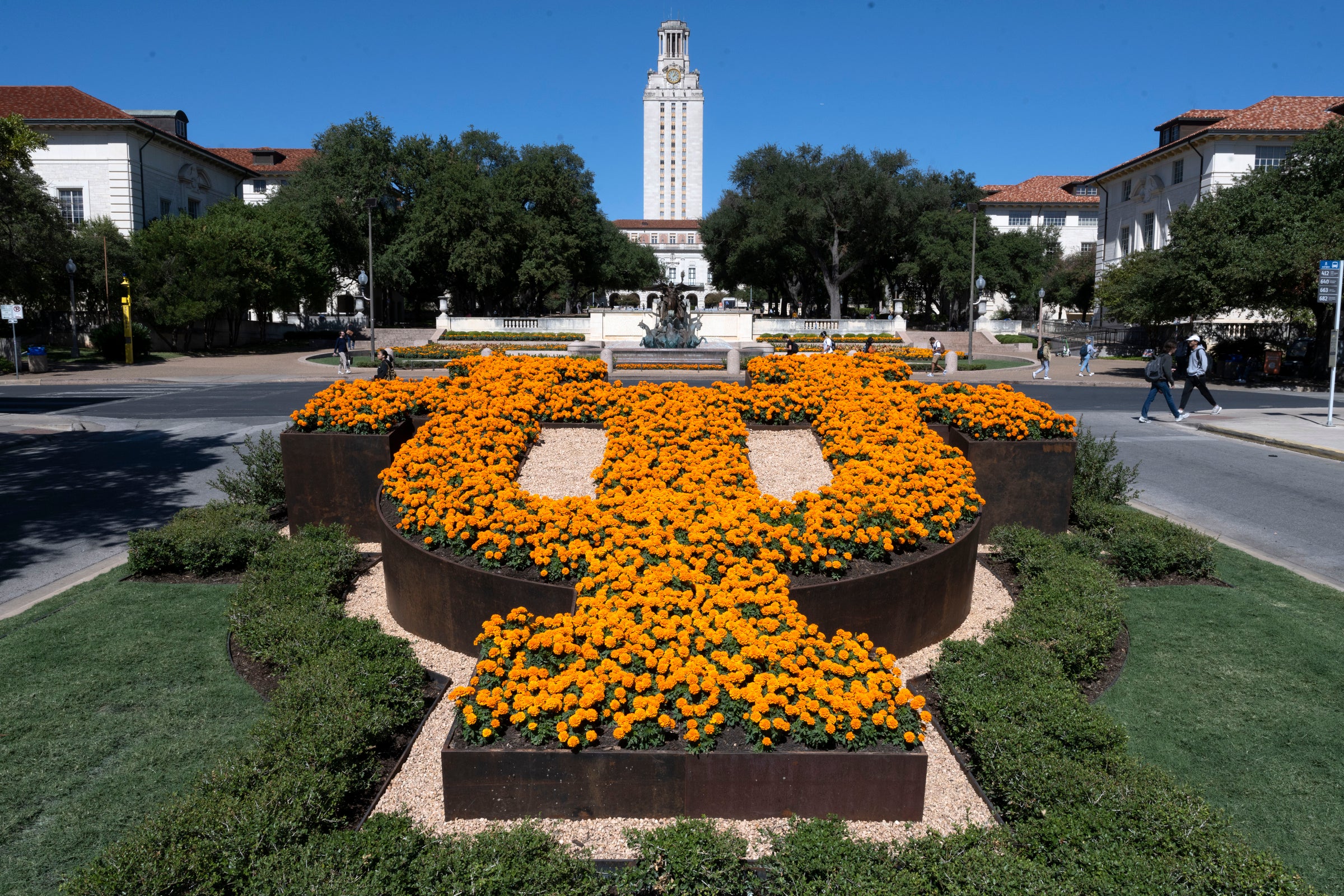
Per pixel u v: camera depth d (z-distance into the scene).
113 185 41.53
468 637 5.78
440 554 5.94
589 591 5.10
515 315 57.53
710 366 17.92
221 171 51.12
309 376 28.77
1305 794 4.23
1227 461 12.81
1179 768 4.46
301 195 48.31
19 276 30.64
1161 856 3.35
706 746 3.92
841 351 12.51
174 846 3.32
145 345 36.94
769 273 55.09
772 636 4.47
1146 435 15.29
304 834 3.55
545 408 9.40
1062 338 47.88
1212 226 27.72
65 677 5.43
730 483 7.11
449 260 48.03
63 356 36.81
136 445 14.18
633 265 65.88
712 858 3.40
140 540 7.39
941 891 3.21
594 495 7.39
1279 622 6.44
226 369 31.78
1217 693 5.30
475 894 3.15
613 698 4.09
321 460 8.22
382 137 49.75
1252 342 31.39
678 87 130.38
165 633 6.16
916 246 56.78
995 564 7.84
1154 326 37.78
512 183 47.97
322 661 5.02
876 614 5.59
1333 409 17.05
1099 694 5.31
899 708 4.14
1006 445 8.33
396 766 4.43
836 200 47.47
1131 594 7.09
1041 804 3.80
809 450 8.65
